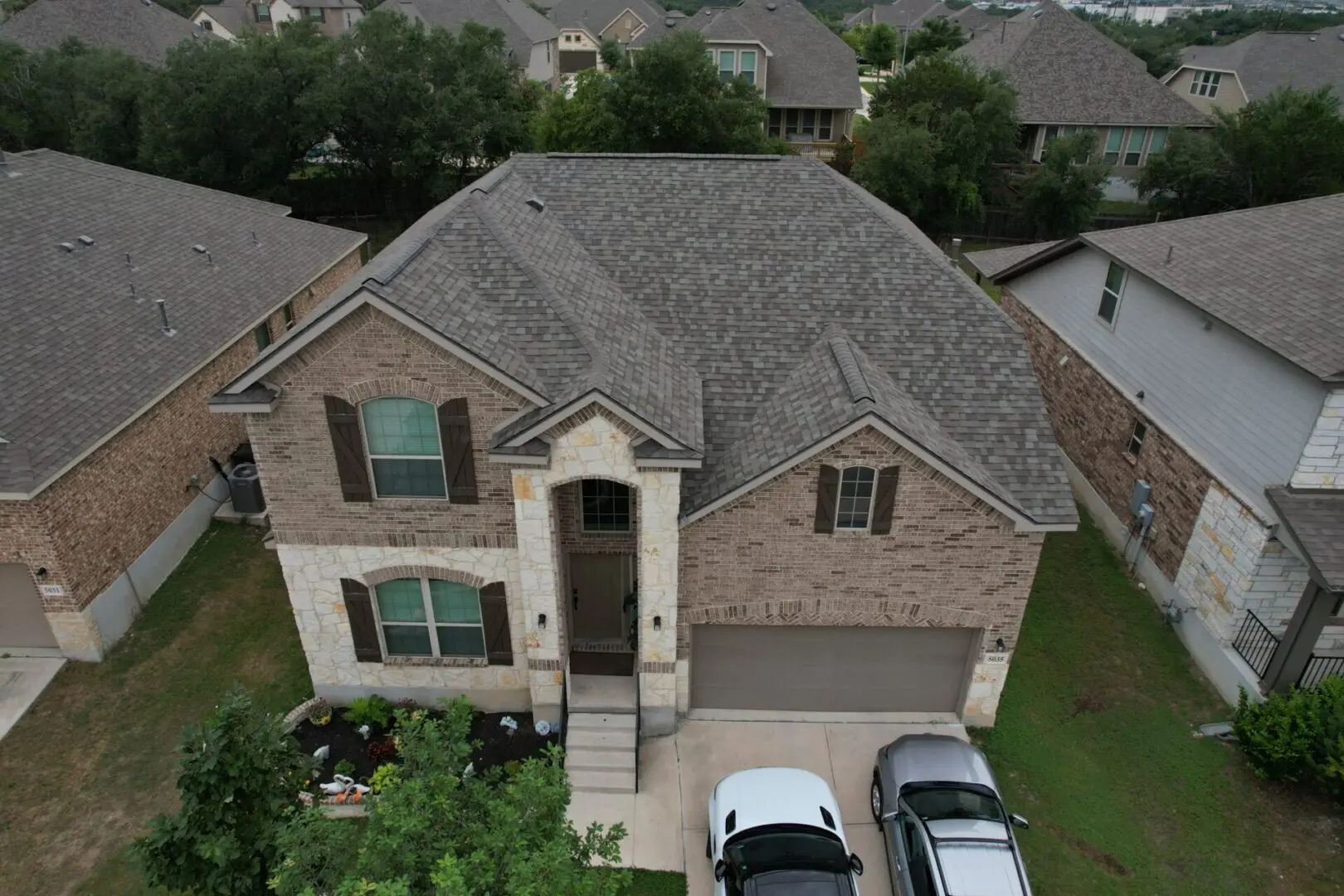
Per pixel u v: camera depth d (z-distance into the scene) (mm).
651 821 14086
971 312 15852
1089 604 19359
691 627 15320
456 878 7699
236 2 86188
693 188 17609
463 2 70875
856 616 14930
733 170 17938
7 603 16766
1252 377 16422
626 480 13023
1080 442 23391
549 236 16141
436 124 44469
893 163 43906
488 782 10680
